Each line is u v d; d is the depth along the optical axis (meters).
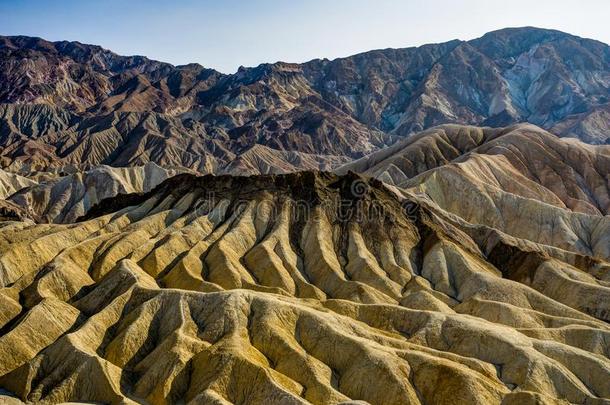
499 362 71.31
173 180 141.38
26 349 76.38
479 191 164.38
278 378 64.94
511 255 120.25
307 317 76.75
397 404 63.09
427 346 76.31
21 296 91.56
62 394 66.31
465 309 96.94
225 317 76.50
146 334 77.56
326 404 62.72
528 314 91.44
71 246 105.94
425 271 113.19
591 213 174.62
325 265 109.62
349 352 70.19
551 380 67.75
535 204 156.00
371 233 121.62
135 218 128.62
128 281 91.88
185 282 98.81
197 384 66.00
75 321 84.56
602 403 64.81
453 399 62.53
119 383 68.50
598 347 79.19
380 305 86.38
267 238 116.12
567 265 114.81
